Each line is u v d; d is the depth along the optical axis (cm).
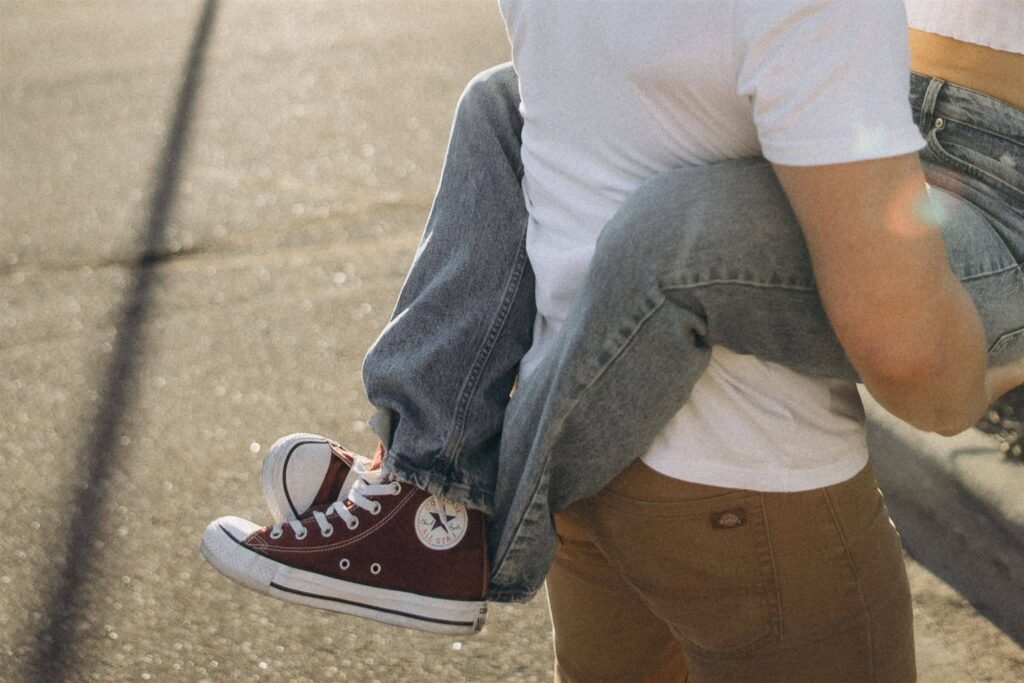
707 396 125
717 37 112
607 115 126
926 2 149
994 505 264
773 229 116
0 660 251
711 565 129
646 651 163
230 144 600
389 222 497
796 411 125
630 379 122
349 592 138
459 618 137
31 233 500
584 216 132
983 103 144
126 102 677
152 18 887
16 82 730
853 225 106
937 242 108
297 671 246
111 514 305
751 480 125
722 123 118
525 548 135
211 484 318
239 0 930
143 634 258
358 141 596
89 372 384
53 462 331
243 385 372
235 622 261
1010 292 135
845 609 130
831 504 128
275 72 725
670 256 117
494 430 143
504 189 145
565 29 126
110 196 538
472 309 143
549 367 131
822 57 105
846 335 109
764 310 118
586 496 134
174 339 404
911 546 268
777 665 133
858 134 104
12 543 293
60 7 944
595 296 122
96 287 447
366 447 337
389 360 142
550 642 251
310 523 139
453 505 139
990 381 139
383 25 826
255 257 469
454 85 680
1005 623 242
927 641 240
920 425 118
